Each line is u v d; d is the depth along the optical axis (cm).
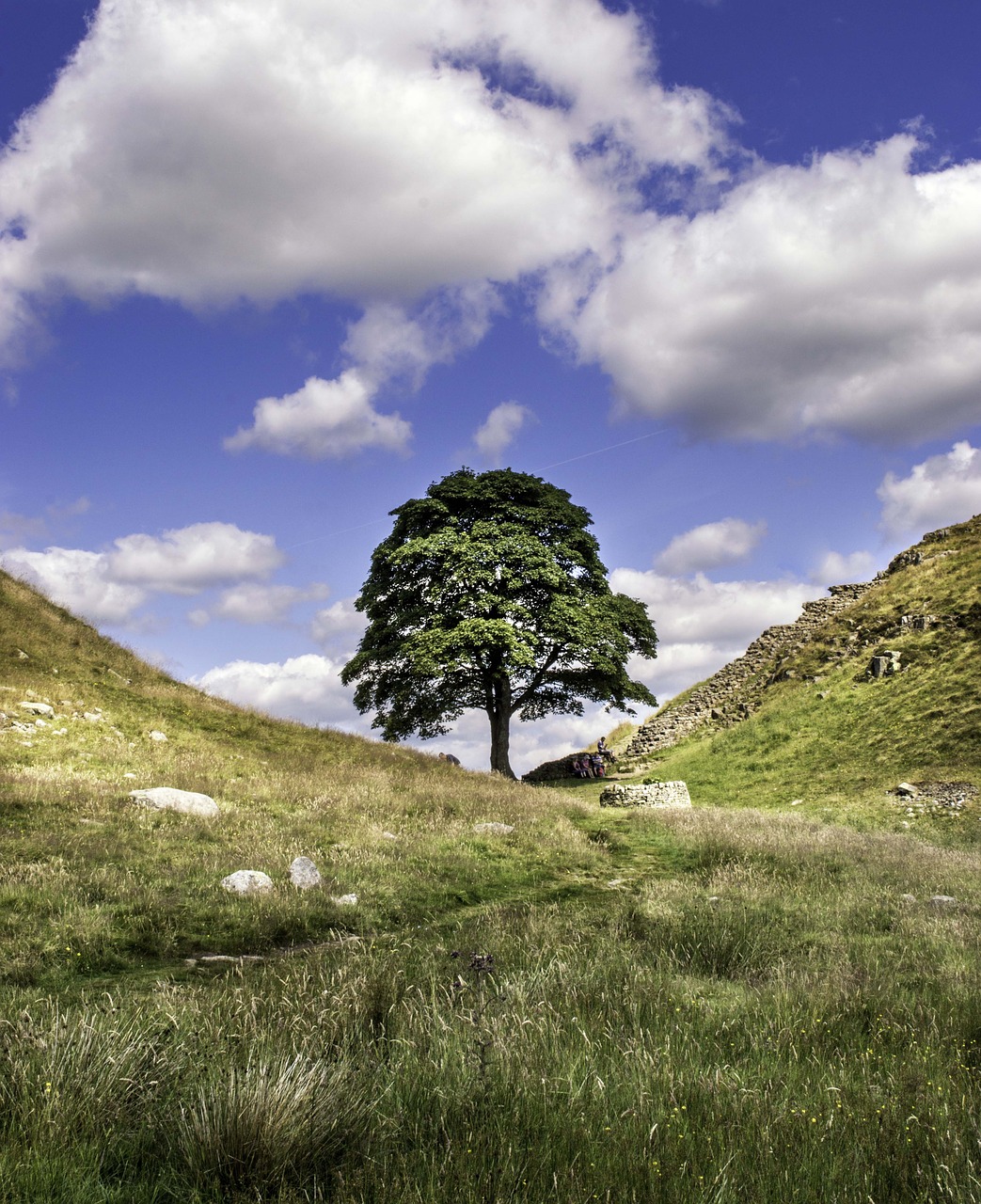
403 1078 492
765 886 1274
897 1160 425
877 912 1090
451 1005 622
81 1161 385
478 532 3441
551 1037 569
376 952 812
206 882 1063
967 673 3122
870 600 4269
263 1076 439
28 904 896
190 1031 541
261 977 712
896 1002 696
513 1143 409
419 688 3481
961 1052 600
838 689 3625
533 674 3553
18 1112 417
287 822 1495
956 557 4131
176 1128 418
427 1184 376
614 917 1026
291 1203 362
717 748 3709
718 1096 490
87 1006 580
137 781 1673
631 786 2734
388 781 2120
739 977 795
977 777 2500
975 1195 389
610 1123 452
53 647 2458
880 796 2622
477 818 1780
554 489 3788
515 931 941
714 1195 384
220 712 2538
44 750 1806
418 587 3534
